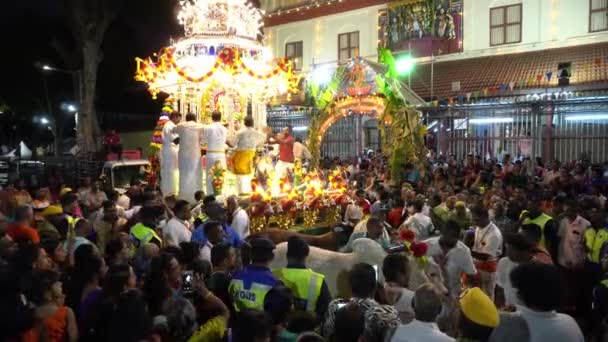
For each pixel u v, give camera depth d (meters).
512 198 11.09
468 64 26.20
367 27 30.61
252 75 13.57
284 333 4.30
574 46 24.16
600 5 23.64
